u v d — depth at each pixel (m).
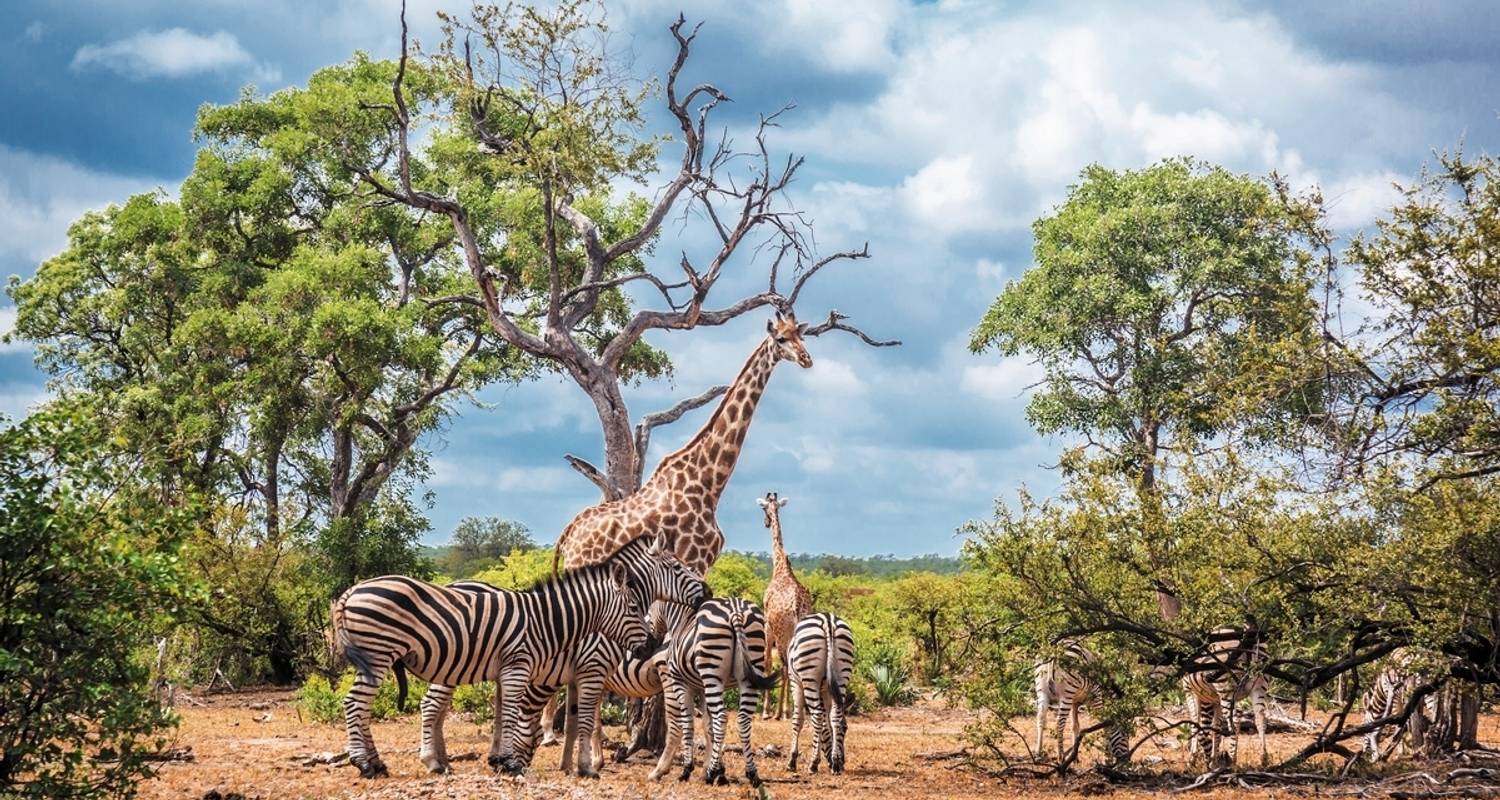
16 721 8.05
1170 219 29.98
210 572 24.61
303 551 27.56
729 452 15.85
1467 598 11.31
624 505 15.76
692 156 21.84
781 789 11.59
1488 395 11.56
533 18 20.61
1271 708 18.33
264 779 10.94
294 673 27.00
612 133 21.41
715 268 21.17
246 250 33.75
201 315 29.67
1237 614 12.27
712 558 15.70
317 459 33.16
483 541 70.88
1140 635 12.88
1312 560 12.10
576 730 11.98
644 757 13.62
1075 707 13.83
